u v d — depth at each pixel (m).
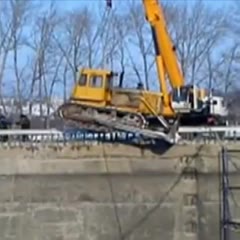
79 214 40.88
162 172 40.91
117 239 40.88
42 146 40.97
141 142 41.12
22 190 40.88
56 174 40.88
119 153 41.06
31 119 59.59
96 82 42.09
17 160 40.84
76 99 42.22
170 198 40.88
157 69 43.69
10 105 71.81
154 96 42.22
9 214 40.84
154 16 43.94
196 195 40.81
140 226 40.88
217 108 49.09
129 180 40.94
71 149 40.91
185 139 42.19
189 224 40.81
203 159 40.81
